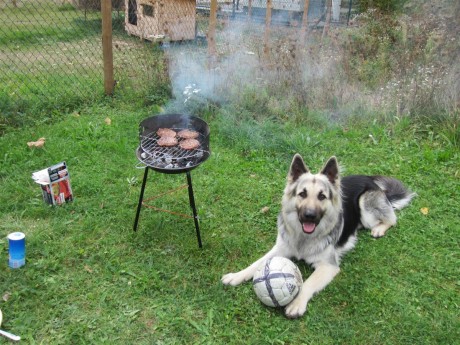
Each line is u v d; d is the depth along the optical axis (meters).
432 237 4.22
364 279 3.62
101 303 3.21
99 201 4.45
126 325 3.05
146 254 3.76
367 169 5.42
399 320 3.20
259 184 4.98
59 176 4.26
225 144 5.88
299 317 3.19
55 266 3.52
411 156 5.73
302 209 3.43
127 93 6.94
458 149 5.79
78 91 6.86
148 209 4.39
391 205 4.45
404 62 7.52
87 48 9.32
